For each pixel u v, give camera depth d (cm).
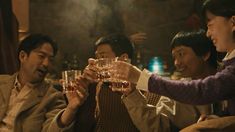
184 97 143
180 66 194
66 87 201
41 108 231
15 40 323
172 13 578
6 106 236
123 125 204
